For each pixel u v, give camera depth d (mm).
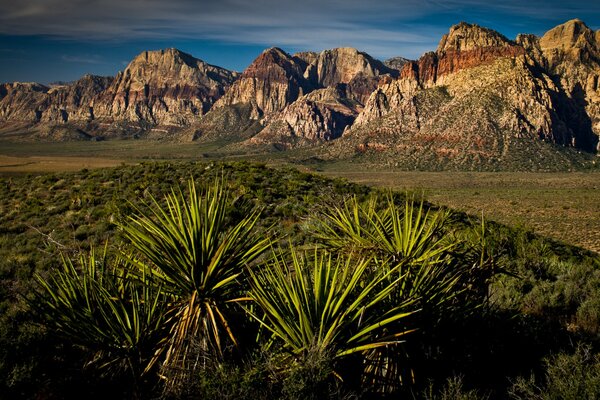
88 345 4656
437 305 5035
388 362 4539
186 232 4711
